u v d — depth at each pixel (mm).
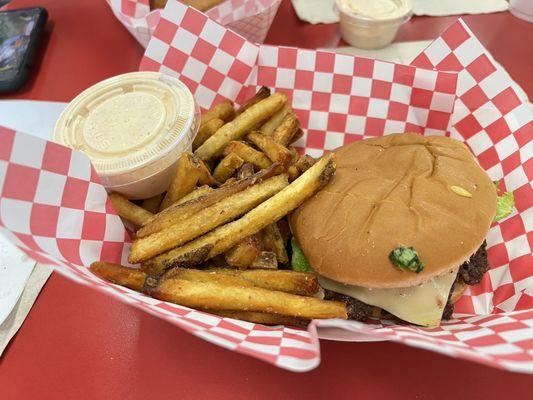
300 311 182
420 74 259
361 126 283
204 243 199
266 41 365
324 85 278
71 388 192
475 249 191
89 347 203
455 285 210
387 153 230
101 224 205
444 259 185
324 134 289
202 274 192
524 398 179
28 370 198
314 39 365
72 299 219
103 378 193
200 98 284
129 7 333
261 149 241
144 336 204
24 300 219
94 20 397
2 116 309
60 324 211
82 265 188
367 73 269
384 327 190
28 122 305
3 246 236
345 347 197
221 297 181
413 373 188
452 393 182
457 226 190
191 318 167
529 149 239
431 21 372
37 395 191
